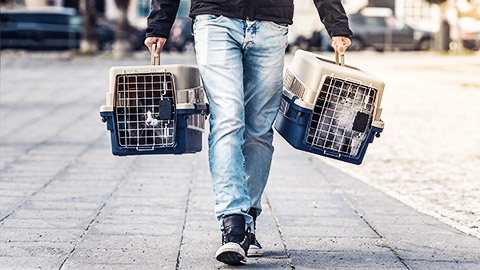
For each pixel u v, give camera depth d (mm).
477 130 11352
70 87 17719
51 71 22781
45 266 4445
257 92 4520
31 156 8688
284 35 4473
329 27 4582
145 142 4422
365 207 6281
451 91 17297
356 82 4414
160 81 4379
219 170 4348
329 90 4445
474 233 5441
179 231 5320
